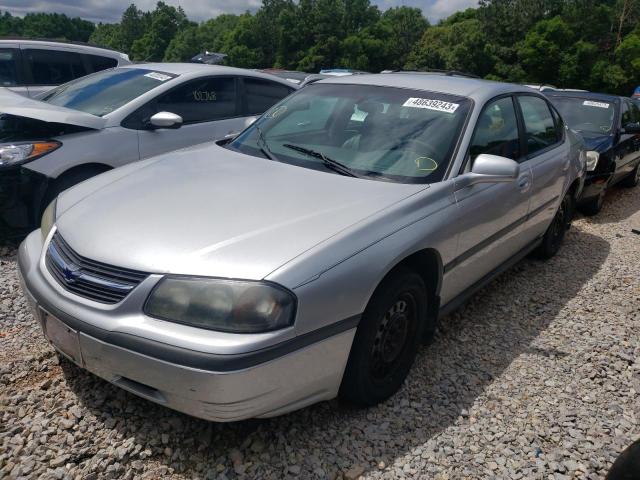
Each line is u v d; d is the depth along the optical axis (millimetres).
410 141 3309
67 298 2428
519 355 3580
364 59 79000
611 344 3801
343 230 2512
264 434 2617
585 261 5508
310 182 2994
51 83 8305
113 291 2322
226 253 2303
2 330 3396
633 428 2914
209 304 2182
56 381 2885
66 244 2607
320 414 2795
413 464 2521
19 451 2393
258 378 2170
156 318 2227
